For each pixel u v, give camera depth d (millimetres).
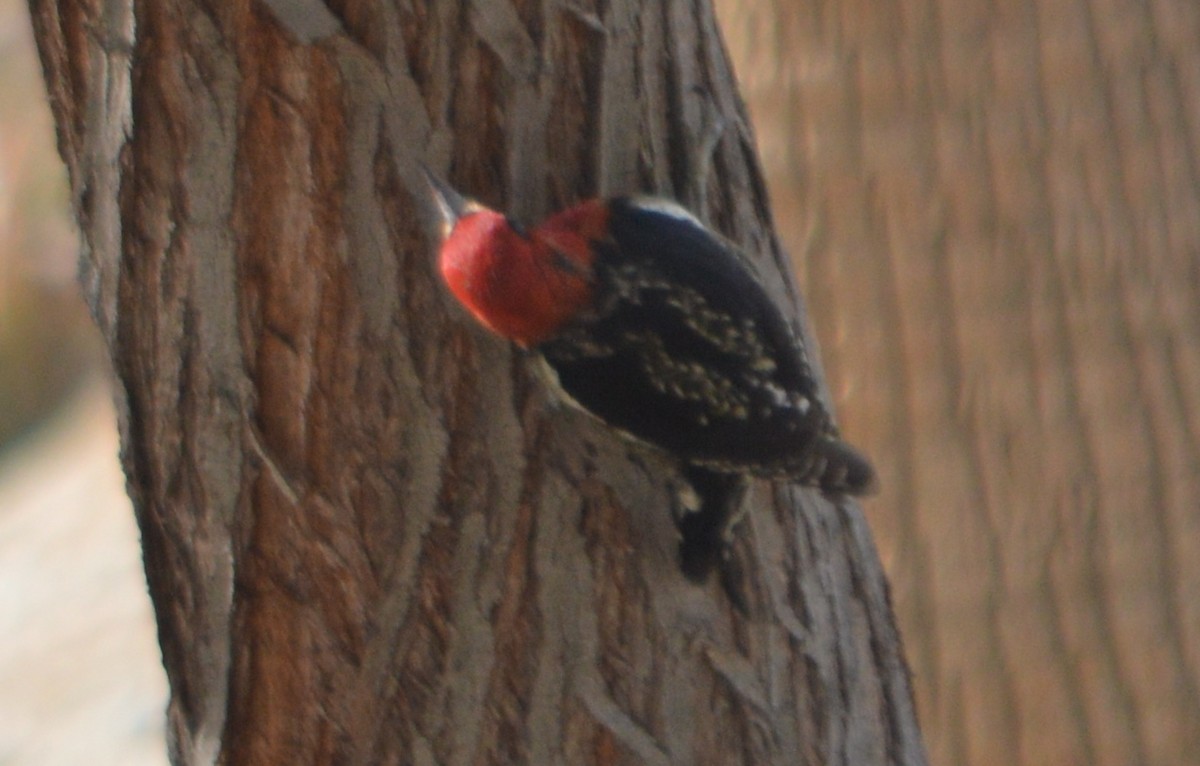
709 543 4656
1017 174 5109
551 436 4645
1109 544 5121
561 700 4648
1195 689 5105
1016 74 5102
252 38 4594
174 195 4609
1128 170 5102
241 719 4645
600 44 4645
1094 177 5105
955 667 5266
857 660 4719
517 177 4637
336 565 4629
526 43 4629
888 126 5188
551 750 4648
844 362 5344
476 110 4625
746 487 4668
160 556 4645
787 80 5320
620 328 4637
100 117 4613
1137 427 5105
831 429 4707
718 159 4691
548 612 4645
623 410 4637
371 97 4605
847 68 5215
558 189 4648
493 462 4637
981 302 5164
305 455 4621
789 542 4695
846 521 4730
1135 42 5094
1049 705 5176
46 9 4621
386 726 4641
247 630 4637
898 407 5277
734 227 4699
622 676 4652
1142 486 5105
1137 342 5105
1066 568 5145
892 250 5246
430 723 4641
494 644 4641
